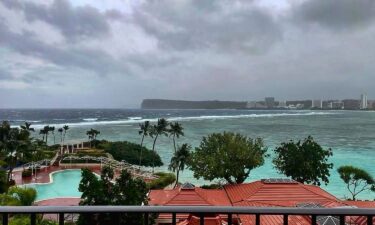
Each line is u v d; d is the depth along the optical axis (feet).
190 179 185.16
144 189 86.48
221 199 101.09
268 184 101.71
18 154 166.91
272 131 495.41
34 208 10.76
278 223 68.80
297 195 94.99
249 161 132.16
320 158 137.08
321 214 10.80
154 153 246.47
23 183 168.35
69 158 213.66
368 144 348.18
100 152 242.37
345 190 160.35
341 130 516.32
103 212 10.88
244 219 73.72
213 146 138.51
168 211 10.95
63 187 167.32
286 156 138.82
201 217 11.07
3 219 10.79
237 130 511.40
